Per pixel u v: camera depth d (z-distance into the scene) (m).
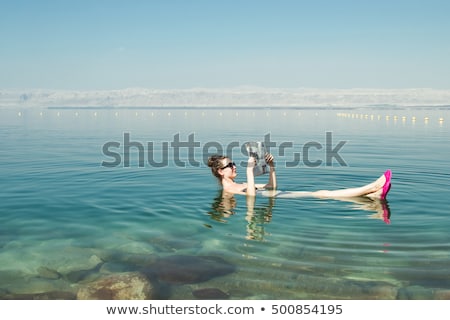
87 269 4.42
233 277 4.15
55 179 9.01
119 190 7.91
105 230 5.58
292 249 4.81
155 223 5.88
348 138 18.95
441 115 46.31
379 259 4.49
